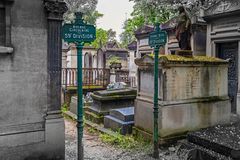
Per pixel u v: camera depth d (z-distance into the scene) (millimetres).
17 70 5008
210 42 10391
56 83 5410
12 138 5012
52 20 5281
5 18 4809
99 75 15383
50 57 5316
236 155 5230
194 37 11383
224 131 6707
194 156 5879
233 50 9750
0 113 4891
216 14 9867
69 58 19203
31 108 5180
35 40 5148
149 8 16688
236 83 9586
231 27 9484
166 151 6375
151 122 6926
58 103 5445
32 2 5086
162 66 6629
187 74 6957
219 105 7504
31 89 5168
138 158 6000
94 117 9398
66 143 7203
